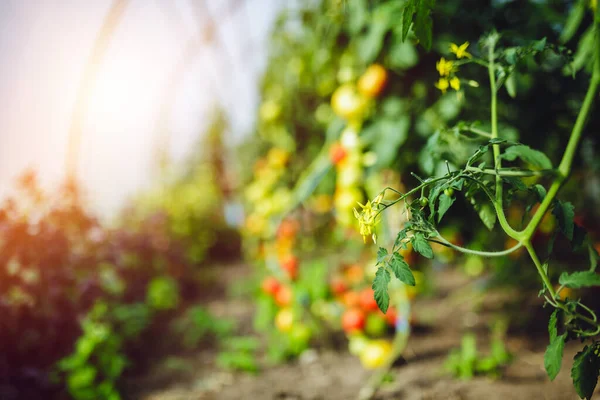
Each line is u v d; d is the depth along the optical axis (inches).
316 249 95.8
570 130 63.0
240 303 95.0
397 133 63.0
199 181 146.9
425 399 61.5
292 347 73.1
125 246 86.0
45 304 68.5
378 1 63.8
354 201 66.2
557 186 42.0
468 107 61.4
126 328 76.4
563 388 60.7
